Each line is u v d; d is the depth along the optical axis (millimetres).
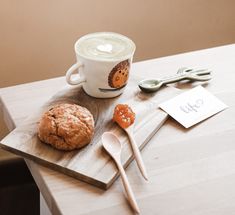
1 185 1469
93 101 937
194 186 748
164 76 1048
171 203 714
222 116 923
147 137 837
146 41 1702
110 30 1611
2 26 1447
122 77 928
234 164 798
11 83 1585
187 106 936
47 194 742
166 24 1689
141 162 770
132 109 917
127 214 689
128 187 716
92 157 779
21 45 1509
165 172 774
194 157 812
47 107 910
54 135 786
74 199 712
